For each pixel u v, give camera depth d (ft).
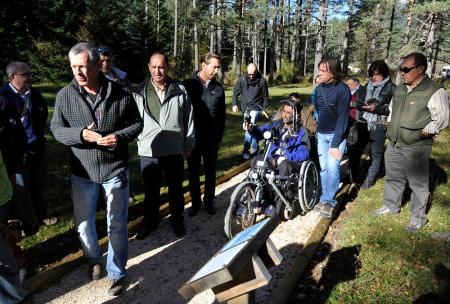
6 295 8.37
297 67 119.65
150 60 12.25
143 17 96.58
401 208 15.90
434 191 17.88
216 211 16.43
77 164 10.05
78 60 8.89
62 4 76.33
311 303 10.25
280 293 10.08
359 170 22.21
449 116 12.80
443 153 26.22
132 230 14.17
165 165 13.57
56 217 15.23
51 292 10.80
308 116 19.72
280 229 14.85
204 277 4.78
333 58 14.49
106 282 11.30
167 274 11.78
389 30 95.66
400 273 11.32
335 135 14.67
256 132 16.46
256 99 25.17
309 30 133.39
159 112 12.76
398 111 13.71
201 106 14.64
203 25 106.83
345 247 12.90
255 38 126.31
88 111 9.59
